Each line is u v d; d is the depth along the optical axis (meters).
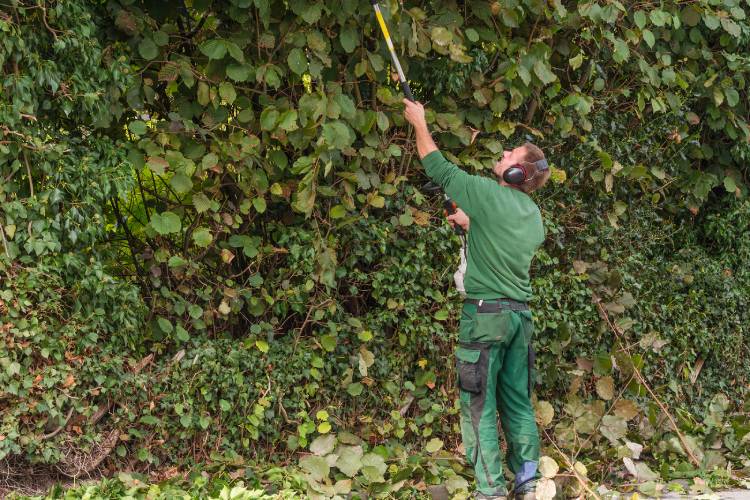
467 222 4.95
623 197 6.56
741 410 7.09
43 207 4.21
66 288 4.41
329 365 5.18
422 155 4.68
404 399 5.46
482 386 4.47
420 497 4.92
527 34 5.69
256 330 4.97
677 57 6.72
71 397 4.32
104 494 4.36
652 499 5.18
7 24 4.04
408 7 5.23
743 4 6.83
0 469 4.30
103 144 4.47
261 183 4.88
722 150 7.16
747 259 7.23
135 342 4.74
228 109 4.91
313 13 4.70
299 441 4.99
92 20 4.46
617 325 6.12
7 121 4.06
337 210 5.01
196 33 4.81
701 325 6.86
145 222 5.03
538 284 5.84
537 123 6.00
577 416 5.40
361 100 5.20
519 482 4.52
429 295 5.43
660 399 6.49
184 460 4.77
